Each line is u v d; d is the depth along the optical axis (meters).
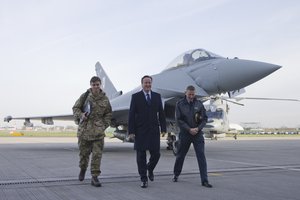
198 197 5.21
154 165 6.55
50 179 6.87
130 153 14.63
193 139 6.51
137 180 6.79
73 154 13.66
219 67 13.07
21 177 7.13
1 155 13.07
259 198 5.14
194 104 6.61
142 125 6.27
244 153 14.55
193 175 7.48
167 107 14.11
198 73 13.69
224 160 11.05
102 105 6.38
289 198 5.14
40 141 30.06
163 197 5.21
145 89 6.41
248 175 7.48
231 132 43.19
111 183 6.44
